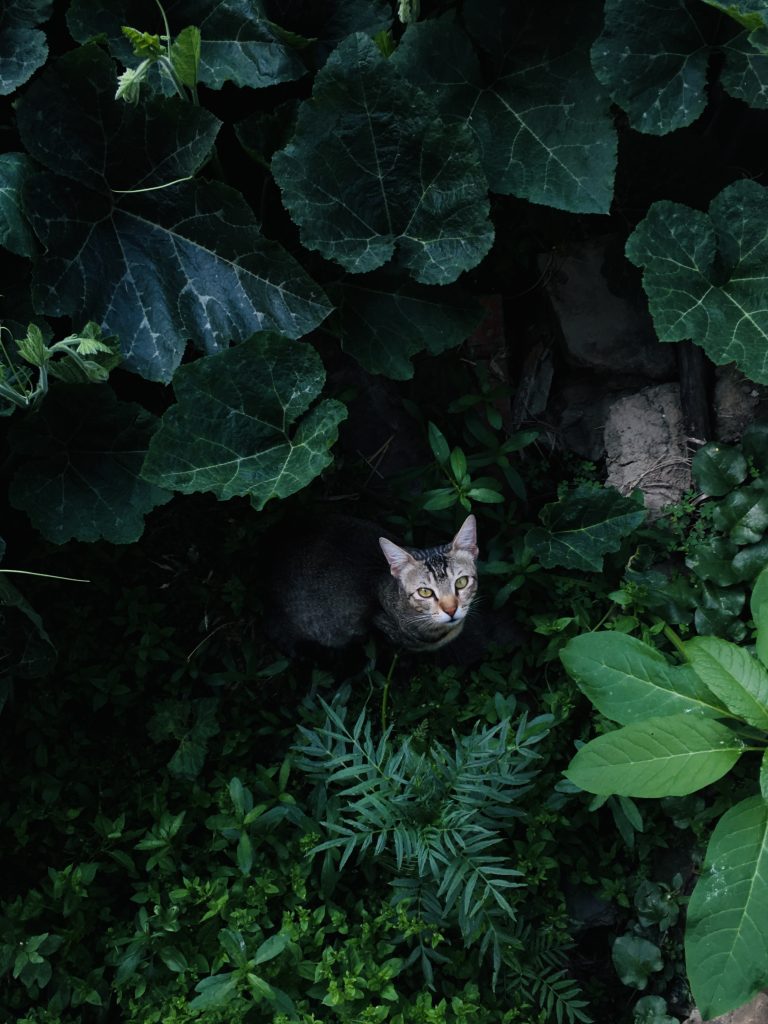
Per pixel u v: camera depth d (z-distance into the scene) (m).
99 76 1.31
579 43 1.39
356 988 1.34
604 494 1.52
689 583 1.56
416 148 1.38
